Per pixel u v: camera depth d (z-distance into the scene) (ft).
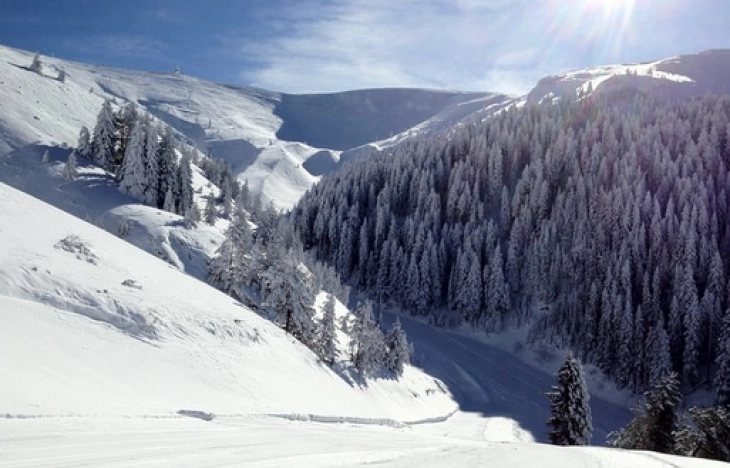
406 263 335.67
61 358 63.87
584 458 46.57
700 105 440.45
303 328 145.79
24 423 38.58
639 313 251.19
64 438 36.09
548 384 255.09
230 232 165.68
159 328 87.30
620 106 565.94
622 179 337.11
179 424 48.85
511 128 453.58
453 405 207.21
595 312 270.26
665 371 235.40
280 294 146.51
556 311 289.33
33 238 95.20
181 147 367.66
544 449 52.85
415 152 466.70
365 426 78.13
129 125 264.31
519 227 333.83
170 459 33.27
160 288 103.45
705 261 274.36
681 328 249.75
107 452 33.71
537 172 364.58
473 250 333.83
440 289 329.31
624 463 44.78
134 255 122.11
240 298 157.38
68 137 297.53
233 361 91.61
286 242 267.39
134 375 70.08
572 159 375.86
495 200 387.75
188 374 78.95
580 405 131.64
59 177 234.99
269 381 93.04
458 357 273.33
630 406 241.14
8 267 79.05
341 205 404.98
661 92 616.80
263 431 51.01
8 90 314.55
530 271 314.55
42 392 49.24
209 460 33.91
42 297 77.77
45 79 375.25
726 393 222.89
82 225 122.21
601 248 295.07
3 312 68.54
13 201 112.98
